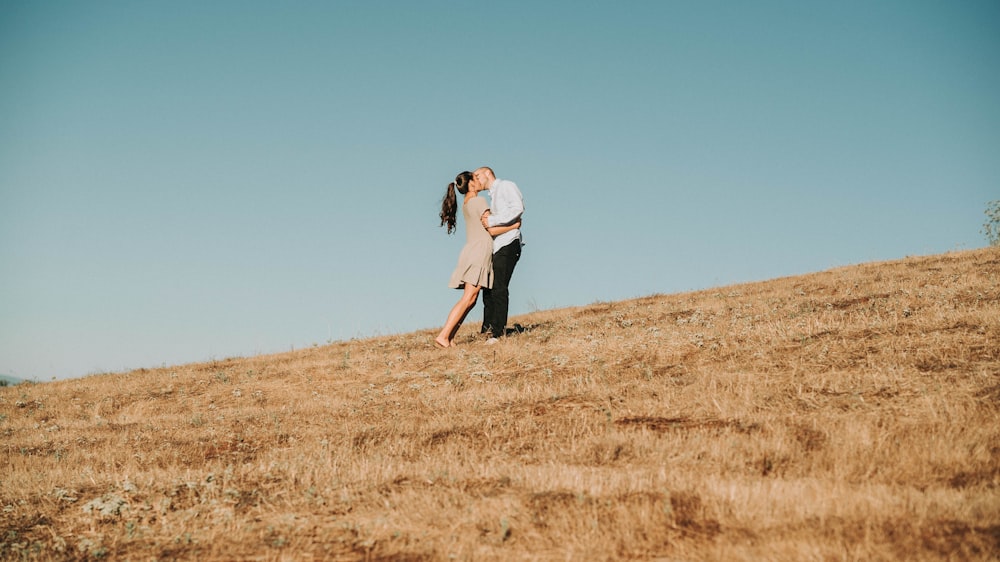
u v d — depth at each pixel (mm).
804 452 6082
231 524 5598
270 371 14008
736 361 9125
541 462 6605
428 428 8211
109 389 14055
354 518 5504
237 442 8758
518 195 12438
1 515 6320
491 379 10258
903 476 5391
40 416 12391
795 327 10375
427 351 13047
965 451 5562
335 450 7742
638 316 14781
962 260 16984
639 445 6602
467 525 5145
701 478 5633
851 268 19203
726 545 4449
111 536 5656
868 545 4203
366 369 12594
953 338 8492
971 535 4219
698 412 7406
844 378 7684
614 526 4867
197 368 16266
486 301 13484
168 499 6254
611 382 9109
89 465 8289
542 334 13094
